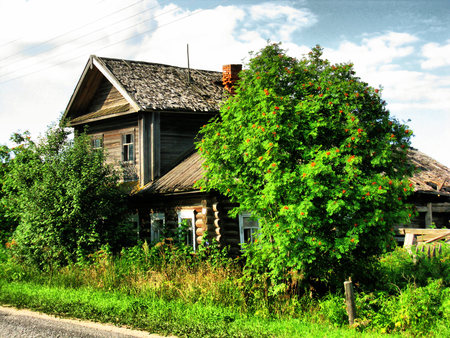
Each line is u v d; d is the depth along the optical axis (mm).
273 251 10016
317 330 8070
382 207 9523
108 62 19375
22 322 9477
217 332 8055
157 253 14305
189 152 18906
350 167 9227
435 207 17797
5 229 19328
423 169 18922
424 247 11680
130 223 16531
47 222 14539
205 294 10336
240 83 10898
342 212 9430
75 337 8336
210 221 14742
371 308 8852
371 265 10242
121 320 9164
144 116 17859
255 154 10031
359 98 9914
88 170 15164
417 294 8555
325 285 10273
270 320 9008
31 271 14367
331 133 9953
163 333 8336
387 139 9711
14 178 16406
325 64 10688
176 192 15141
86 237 14914
